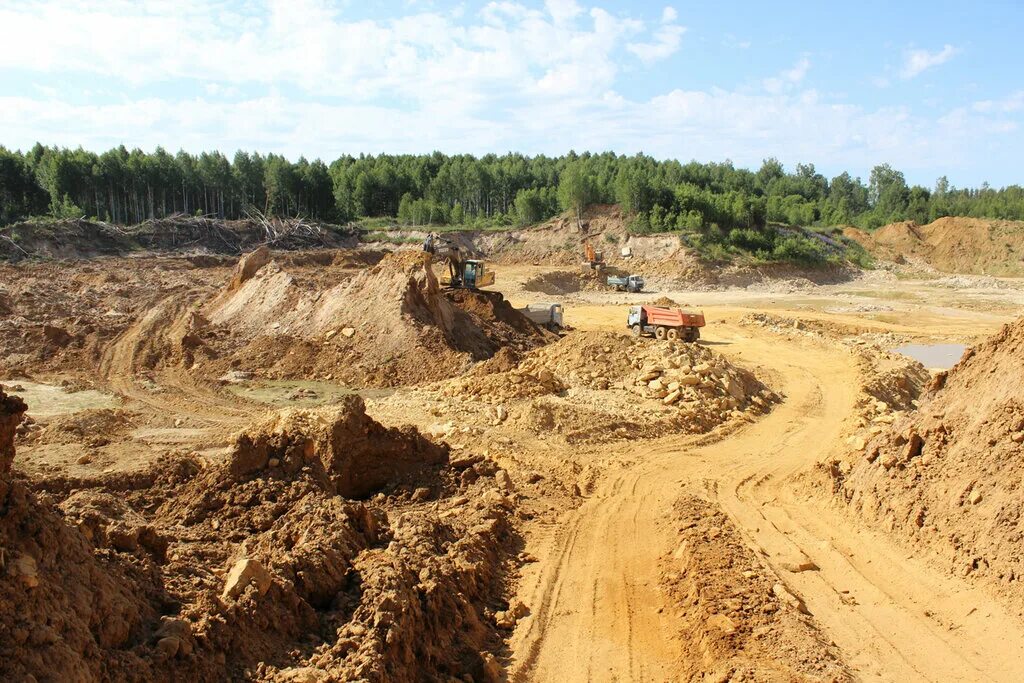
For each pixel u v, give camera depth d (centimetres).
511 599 1370
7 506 816
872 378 3409
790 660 1107
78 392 3053
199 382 3256
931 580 1356
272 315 4041
